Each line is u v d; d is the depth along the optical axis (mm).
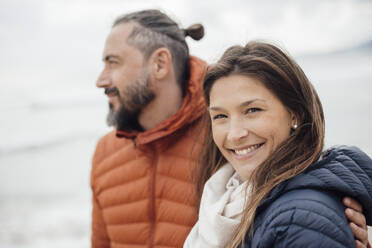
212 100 1261
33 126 22250
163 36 1751
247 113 1189
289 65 1200
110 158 1984
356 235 1009
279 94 1171
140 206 1796
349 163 1077
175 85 1789
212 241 1225
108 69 1776
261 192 1121
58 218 6359
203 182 1559
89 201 7414
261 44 1241
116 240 1899
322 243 926
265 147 1190
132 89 1710
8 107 37469
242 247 1118
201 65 1798
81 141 15820
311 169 1081
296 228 959
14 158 13141
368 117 11445
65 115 27734
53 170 10898
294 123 1218
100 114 27125
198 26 1878
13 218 6453
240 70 1178
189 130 1769
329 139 8883
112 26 1844
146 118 1809
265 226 1037
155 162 1801
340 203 1022
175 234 1673
